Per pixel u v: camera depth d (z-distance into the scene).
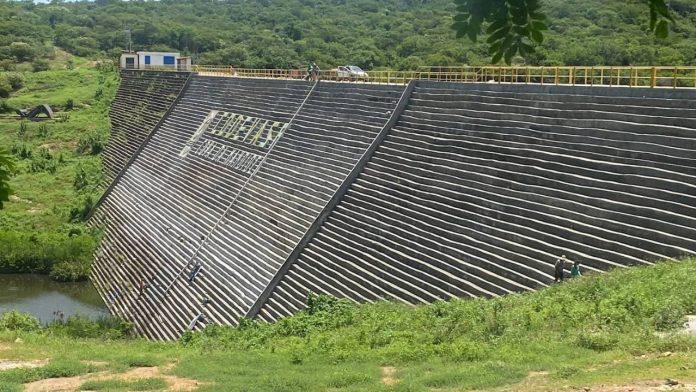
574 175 25.03
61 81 93.44
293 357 18.09
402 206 30.22
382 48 87.69
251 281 32.47
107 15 155.88
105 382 16.44
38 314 37.94
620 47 43.75
